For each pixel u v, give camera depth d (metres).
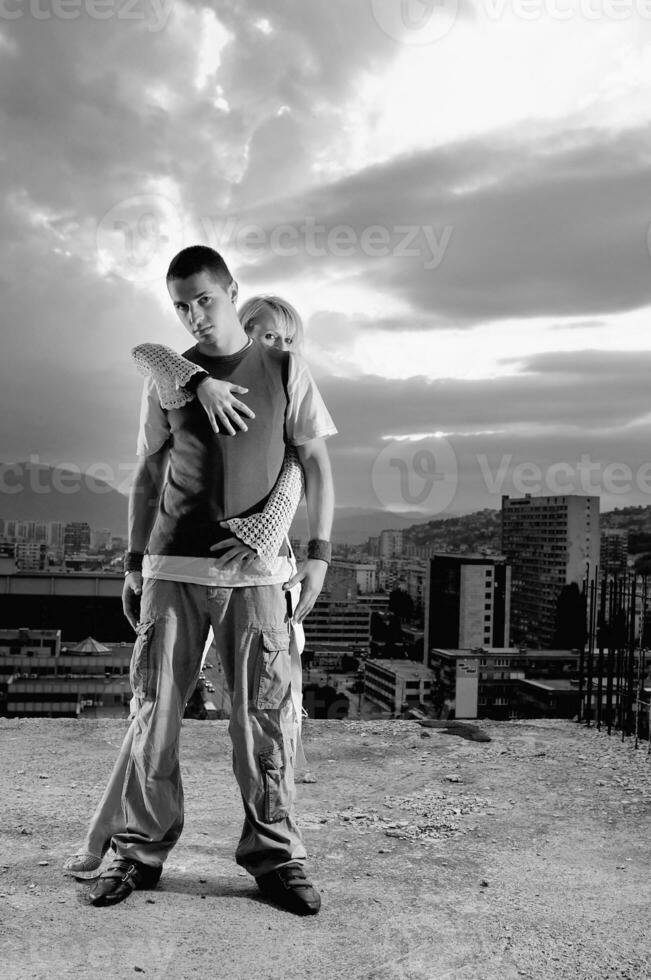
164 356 2.18
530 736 4.34
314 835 2.82
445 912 2.16
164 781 2.17
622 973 1.84
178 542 2.16
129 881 2.14
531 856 2.66
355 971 1.80
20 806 3.01
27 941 1.88
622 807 3.19
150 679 2.15
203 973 1.76
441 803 3.21
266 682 2.13
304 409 2.24
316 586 2.25
